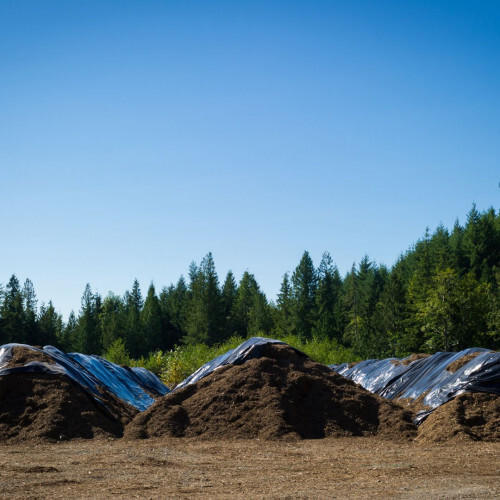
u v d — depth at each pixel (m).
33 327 80.19
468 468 10.06
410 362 21.89
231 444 13.95
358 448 13.23
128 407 19.08
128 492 8.05
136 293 107.75
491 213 97.19
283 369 17.86
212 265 80.81
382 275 95.56
